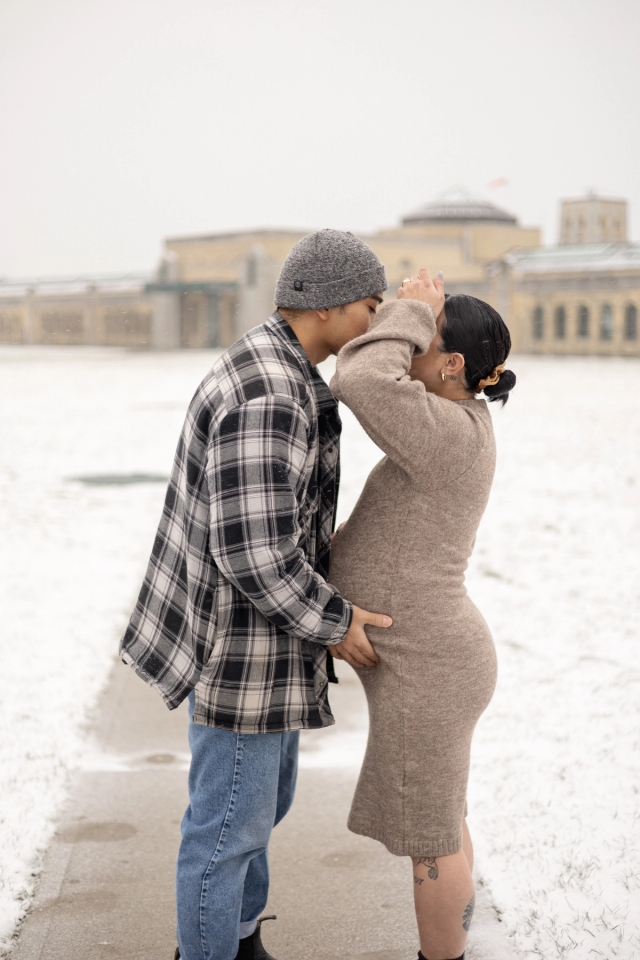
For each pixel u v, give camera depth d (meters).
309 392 2.00
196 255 88.38
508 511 9.59
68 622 5.59
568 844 2.93
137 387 32.62
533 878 2.74
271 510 1.86
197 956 2.04
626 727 3.90
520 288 68.56
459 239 88.31
